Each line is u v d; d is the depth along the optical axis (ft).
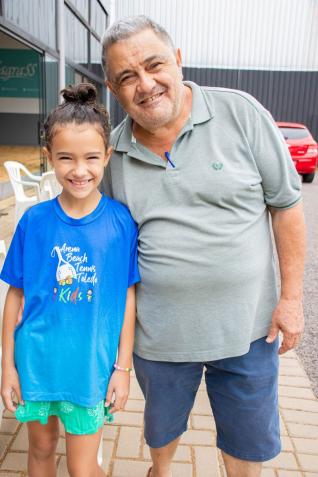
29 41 24.17
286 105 61.87
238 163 4.83
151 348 5.20
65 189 4.69
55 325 4.74
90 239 4.72
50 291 4.74
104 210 4.85
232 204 4.83
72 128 4.43
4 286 6.66
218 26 62.08
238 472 5.59
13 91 49.98
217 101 4.87
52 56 29.12
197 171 4.76
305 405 8.38
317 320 12.30
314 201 30.37
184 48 63.05
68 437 4.92
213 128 4.80
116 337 4.97
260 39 62.03
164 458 5.98
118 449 7.07
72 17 35.27
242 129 4.80
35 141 50.90
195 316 4.99
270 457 5.41
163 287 4.95
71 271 4.71
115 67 4.58
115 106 55.36
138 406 8.15
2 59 49.21
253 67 63.05
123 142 5.05
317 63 62.08
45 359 4.75
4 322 5.03
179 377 5.34
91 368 4.69
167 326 5.05
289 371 9.60
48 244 4.74
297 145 39.32
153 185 4.91
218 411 5.51
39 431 5.07
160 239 4.92
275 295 5.40
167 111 4.57
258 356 5.20
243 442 5.38
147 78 4.48
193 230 4.83
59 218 4.75
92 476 5.06
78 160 4.53
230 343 5.00
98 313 4.75
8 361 4.95
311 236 21.07
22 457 6.77
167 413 5.54
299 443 7.35
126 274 4.97
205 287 4.90
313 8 60.59
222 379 5.37
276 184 4.89
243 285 4.94
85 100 4.69
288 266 5.12
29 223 4.81
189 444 7.22
